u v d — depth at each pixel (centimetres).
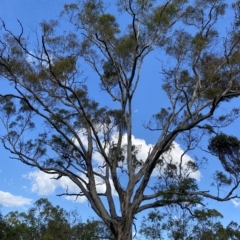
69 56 2158
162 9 2159
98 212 2023
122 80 2178
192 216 2125
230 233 2497
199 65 2259
